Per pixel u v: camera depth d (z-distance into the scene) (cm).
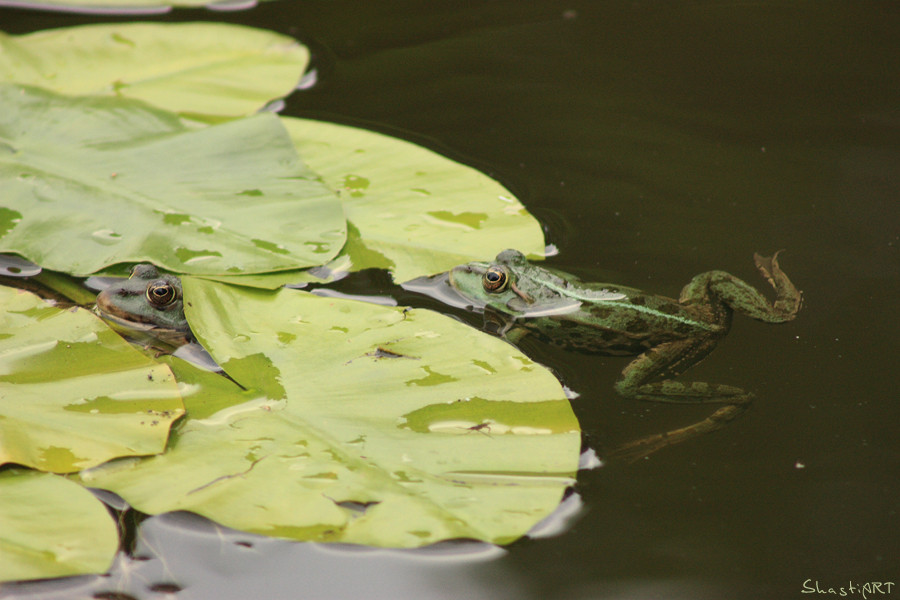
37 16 1230
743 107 1072
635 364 679
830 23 1259
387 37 1263
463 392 579
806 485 552
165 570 489
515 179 942
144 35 1111
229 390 590
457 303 765
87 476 504
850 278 762
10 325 622
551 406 570
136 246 704
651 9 1330
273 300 679
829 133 1005
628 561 500
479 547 516
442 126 1047
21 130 834
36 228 718
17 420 532
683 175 945
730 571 495
